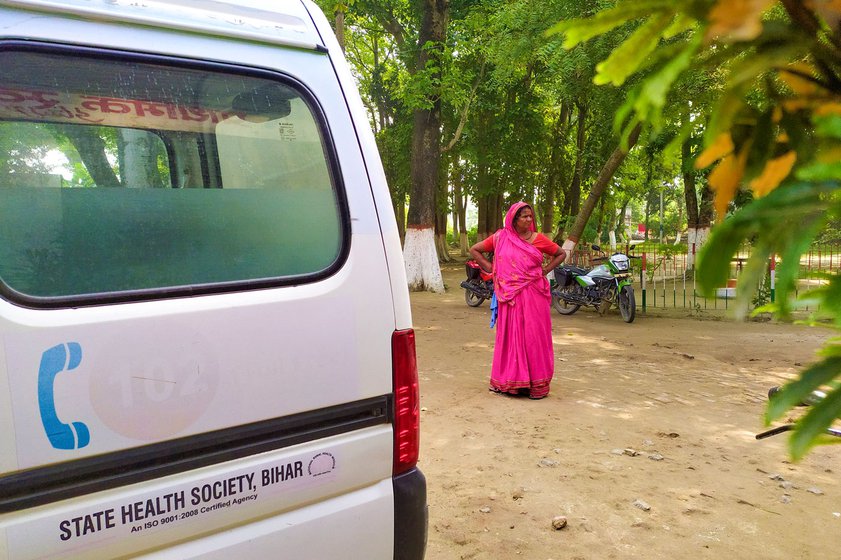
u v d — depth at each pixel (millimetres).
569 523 3080
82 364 1400
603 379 5793
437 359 6629
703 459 3883
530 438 4211
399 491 1891
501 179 18438
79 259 1473
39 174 1463
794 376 428
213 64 1708
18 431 1329
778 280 356
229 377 1591
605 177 10453
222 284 1621
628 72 404
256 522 1648
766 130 462
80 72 1519
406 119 17344
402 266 1969
